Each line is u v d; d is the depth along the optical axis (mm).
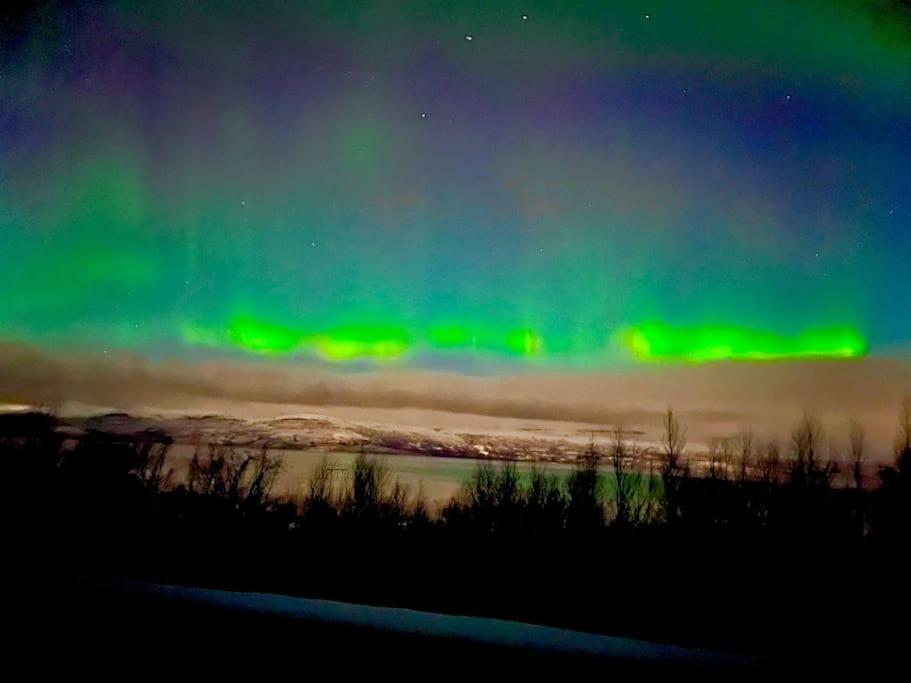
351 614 2867
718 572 2982
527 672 2535
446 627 2760
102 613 2973
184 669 2803
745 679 2510
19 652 2924
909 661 2637
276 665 2713
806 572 2922
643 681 2482
